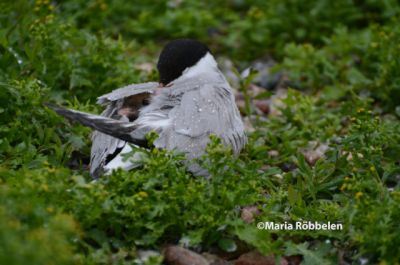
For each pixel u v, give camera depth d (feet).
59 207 28.02
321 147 40.65
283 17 57.36
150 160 30.12
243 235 29.17
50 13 43.68
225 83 36.06
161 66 36.73
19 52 40.52
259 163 35.29
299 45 52.49
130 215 29.17
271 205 31.81
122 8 57.41
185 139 31.65
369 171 32.42
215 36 57.93
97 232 28.99
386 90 46.03
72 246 27.22
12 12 44.80
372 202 29.19
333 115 44.21
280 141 41.65
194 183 29.86
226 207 29.63
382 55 48.14
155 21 56.85
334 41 52.65
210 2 61.72
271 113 47.01
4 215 25.53
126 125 30.89
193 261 29.07
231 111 34.35
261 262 29.50
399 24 51.31
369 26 55.72
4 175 30.71
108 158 32.12
